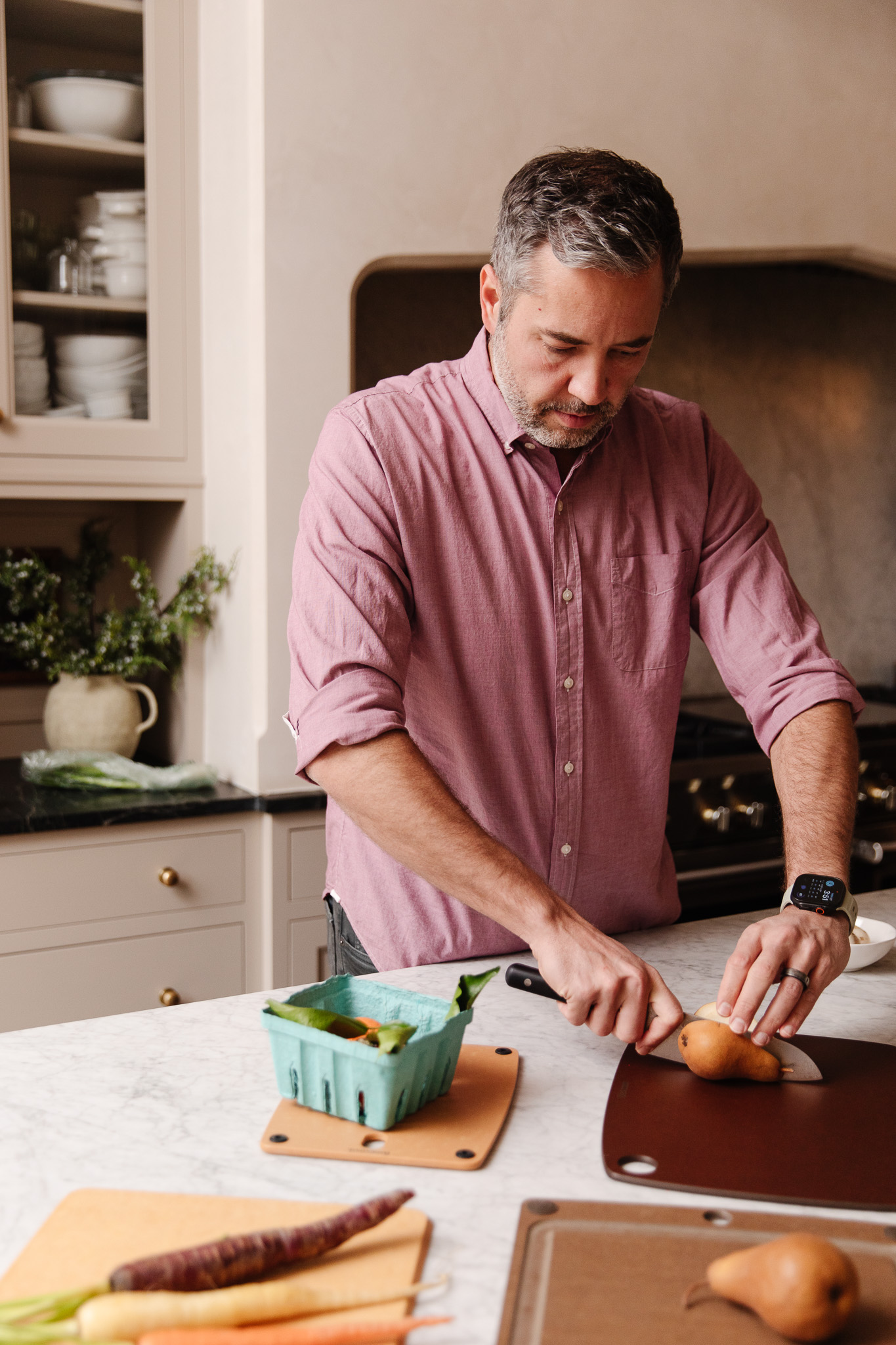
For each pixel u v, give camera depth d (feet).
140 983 6.98
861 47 8.55
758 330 10.64
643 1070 3.22
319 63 6.81
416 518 4.31
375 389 4.47
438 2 7.12
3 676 8.16
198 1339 1.99
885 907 4.84
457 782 4.46
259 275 6.80
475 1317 2.19
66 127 7.04
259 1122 2.89
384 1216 2.31
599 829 4.63
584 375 3.78
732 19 8.06
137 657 7.57
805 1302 2.05
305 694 3.90
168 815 6.84
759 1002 3.15
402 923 4.36
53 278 7.11
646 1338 2.10
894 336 11.41
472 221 7.39
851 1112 2.98
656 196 3.71
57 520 8.37
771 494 10.89
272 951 7.26
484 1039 3.43
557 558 4.48
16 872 6.58
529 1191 2.61
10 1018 6.66
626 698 4.63
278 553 6.99
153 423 7.43
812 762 4.19
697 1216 2.50
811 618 4.75
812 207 8.50
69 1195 2.51
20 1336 1.99
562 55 7.54
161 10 7.14
